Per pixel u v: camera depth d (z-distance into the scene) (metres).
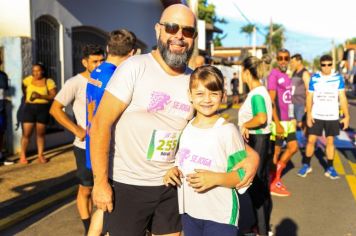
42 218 4.84
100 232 3.34
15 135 7.88
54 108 3.99
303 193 5.92
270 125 4.23
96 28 10.41
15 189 5.78
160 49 2.57
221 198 2.56
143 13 12.80
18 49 7.73
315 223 4.74
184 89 2.63
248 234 4.06
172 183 2.61
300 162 7.96
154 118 2.57
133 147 2.58
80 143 3.95
